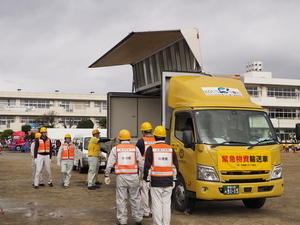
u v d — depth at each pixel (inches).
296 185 545.3
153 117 512.7
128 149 291.3
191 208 330.6
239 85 370.3
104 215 330.6
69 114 3230.8
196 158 308.3
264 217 323.9
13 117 3176.7
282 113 2957.7
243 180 305.4
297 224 297.3
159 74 472.4
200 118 320.2
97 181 541.6
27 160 1221.7
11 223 298.7
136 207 291.6
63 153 511.2
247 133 323.9
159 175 262.1
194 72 388.5
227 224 296.0
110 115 494.3
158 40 423.5
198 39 392.5
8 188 500.1
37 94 3208.7
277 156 319.6
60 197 427.5
